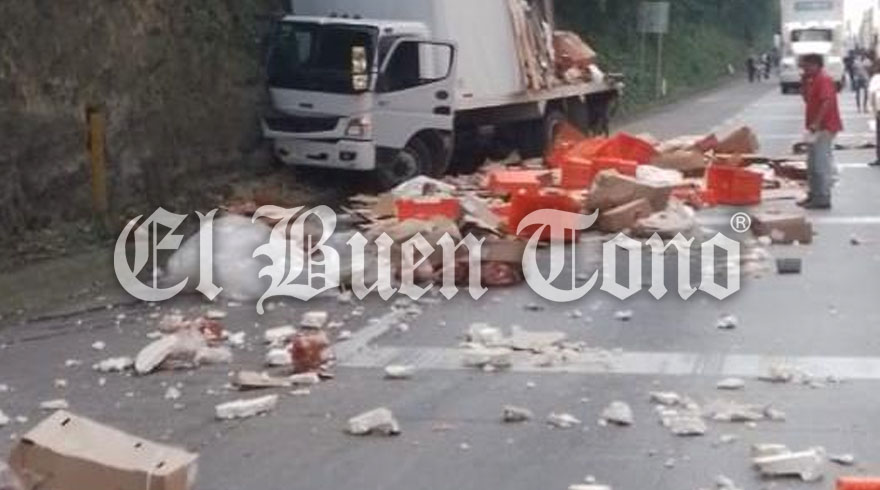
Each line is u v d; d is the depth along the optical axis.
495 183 20.02
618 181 16.95
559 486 7.50
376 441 8.45
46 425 6.86
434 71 22.23
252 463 8.03
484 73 24.20
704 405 9.12
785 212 18.50
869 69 44.41
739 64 87.94
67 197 17.75
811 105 19.39
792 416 8.87
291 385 9.91
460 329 11.85
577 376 10.07
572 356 10.68
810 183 19.56
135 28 19.72
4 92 16.67
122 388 9.95
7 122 16.62
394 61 21.73
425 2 22.53
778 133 36.78
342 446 8.36
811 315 12.18
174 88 20.64
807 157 20.05
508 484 7.55
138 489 6.45
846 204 20.02
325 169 22.23
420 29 22.19
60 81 17.80
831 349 10.80
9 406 9.50
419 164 22.31
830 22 68.25
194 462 6.81
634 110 49.97
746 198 19.73
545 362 10.52
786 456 7.64
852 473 7.66
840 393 9.45
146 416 9.13
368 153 21.42
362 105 21.34
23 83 17.03
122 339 11.80
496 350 10.70
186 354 10.64
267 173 22.34
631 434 8.52
